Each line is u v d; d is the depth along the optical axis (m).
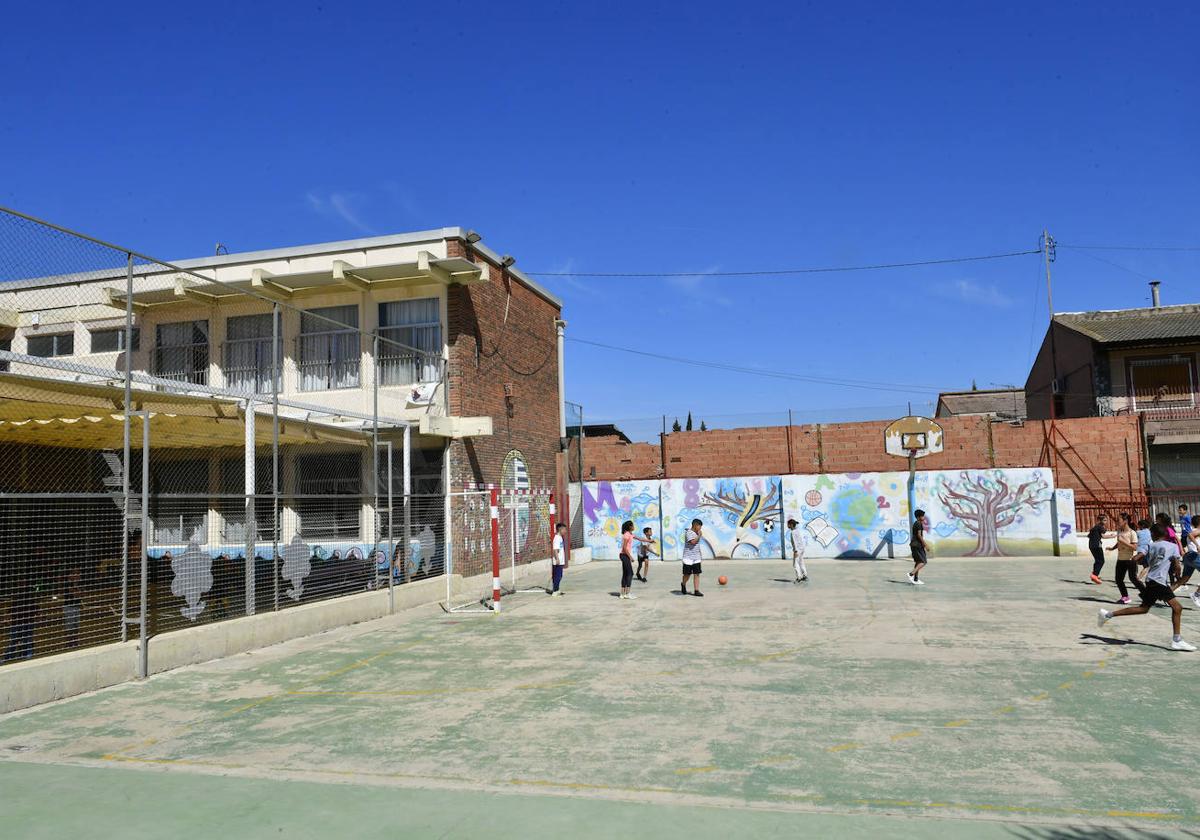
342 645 12.98
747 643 12.30
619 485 29.80
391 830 5.43
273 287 20.06
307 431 15.23
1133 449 28.06
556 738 7.59
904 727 7.75
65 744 7.74
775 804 5.81
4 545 12.87
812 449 30.50
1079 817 5.51
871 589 18.70
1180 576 15.02
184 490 18.28
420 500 18.91
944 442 29.34
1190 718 7.92
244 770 6.86
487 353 21.72
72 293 13.36
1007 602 16.17
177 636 11.30
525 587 20.78
